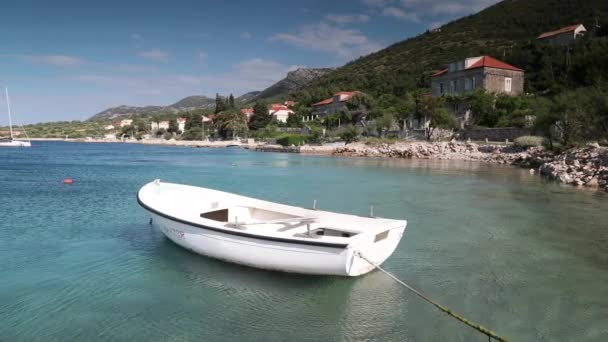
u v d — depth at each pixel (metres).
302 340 7.35
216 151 81.31
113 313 8.29
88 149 97.06
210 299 8.88
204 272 10.26
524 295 9.20
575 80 64.56
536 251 12.29
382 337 7.46
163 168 41.38
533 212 17.59
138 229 14.56
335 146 69.44
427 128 62.09
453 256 11.80
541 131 40.56
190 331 7.64
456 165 40.22
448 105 64.94
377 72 146.25
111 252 11.92
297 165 43.22
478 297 9.06
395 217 16.89
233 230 9.66
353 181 28.72
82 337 7.42
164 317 8.14
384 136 69.00
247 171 37.31
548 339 7.38
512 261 11.40
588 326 7.84
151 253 11.79
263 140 98.94
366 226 9.97
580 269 10.82
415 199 21.05
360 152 57.28
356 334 7.57
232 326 7.81
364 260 8.95
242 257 9.85
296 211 11.38
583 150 32.31
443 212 17.75
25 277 10.12
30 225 15.18
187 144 120.31
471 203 19.78
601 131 36.81
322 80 180.88
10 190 24.62
